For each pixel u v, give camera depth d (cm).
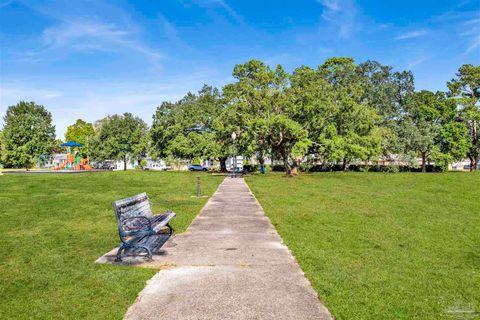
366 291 524
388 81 6097
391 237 899
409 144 4991
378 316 445
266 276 579
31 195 1748
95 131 11656
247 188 2216
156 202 1505
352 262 664
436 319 444
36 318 433
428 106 5247
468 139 5103
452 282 581
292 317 438
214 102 5641
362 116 3816
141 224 768
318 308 464
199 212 1245
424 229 1022
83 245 780
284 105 3734
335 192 2022
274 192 1975
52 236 869
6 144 6956
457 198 1819
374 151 3800
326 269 618
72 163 6138
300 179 3155
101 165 8006
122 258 678
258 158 5172
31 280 557
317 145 3784
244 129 3959
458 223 1137
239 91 4031
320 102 3575
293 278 571
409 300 499
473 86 5662
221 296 498
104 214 1201
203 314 444
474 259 730
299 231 932
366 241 844
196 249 745
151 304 472
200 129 5566
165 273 593
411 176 3412
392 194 1956
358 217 1184
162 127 5516
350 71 5166
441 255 749
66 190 1997
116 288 524
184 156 5403
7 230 940
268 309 459
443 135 4916
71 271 600
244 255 700
